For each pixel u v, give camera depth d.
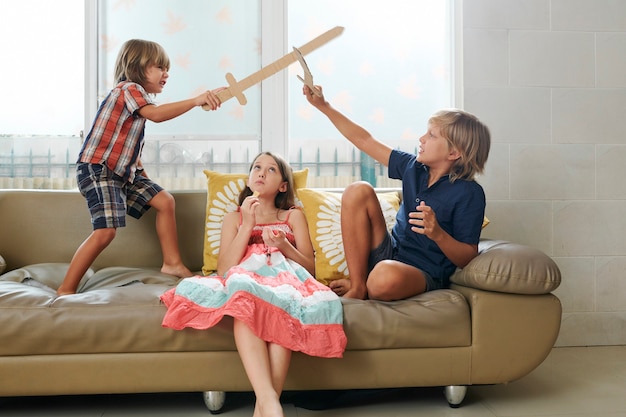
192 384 1.69
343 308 1.73
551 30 2.77
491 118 2.74
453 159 1.99
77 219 2.40
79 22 2.93
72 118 2.94
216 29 2.82
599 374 2.23
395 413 1.78
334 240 2.12
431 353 1.75
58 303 1.68
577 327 2.76
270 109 2.81
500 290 1.77
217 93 1.99
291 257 1.95
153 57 2.27
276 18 2.81
